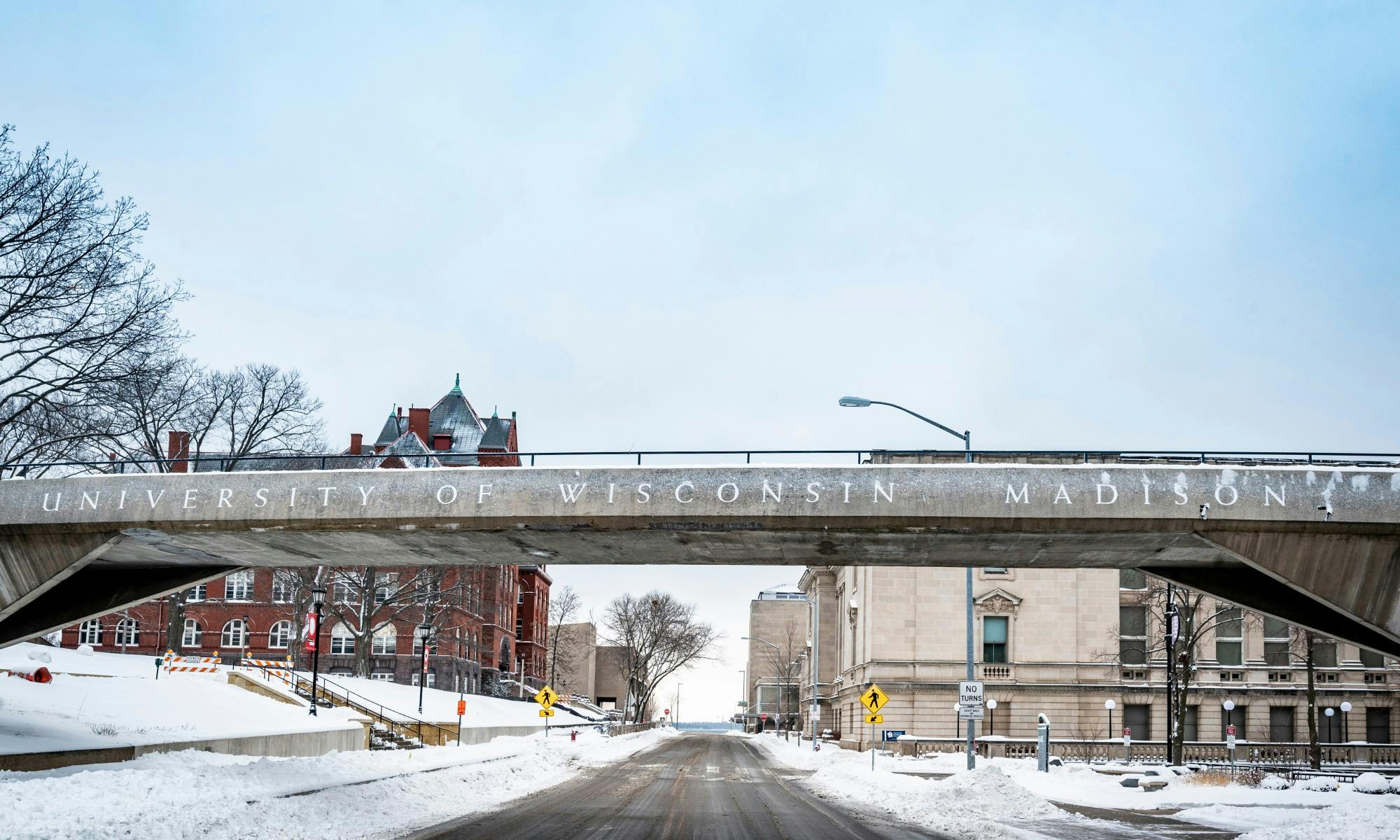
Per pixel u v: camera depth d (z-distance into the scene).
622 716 133.50
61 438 35.28
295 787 24.84
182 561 28.12
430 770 34.91
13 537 23.98
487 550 25.98
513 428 109.19
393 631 90.19
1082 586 69.50
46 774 23.08
